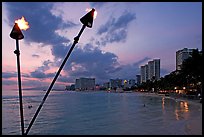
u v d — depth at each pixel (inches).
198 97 2977.4
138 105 2957.7
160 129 1047.6
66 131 1058.1
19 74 144.7
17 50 142.2
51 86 146.0
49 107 2778.1
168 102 3410.4
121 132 1002.7
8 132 1010.7
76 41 139.7
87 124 1279.5
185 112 1846.7
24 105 3105.3
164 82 7199.8
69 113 1990.7
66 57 142.6
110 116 1695.4
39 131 1057.5
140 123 1280.8
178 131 970.1
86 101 4244.6
